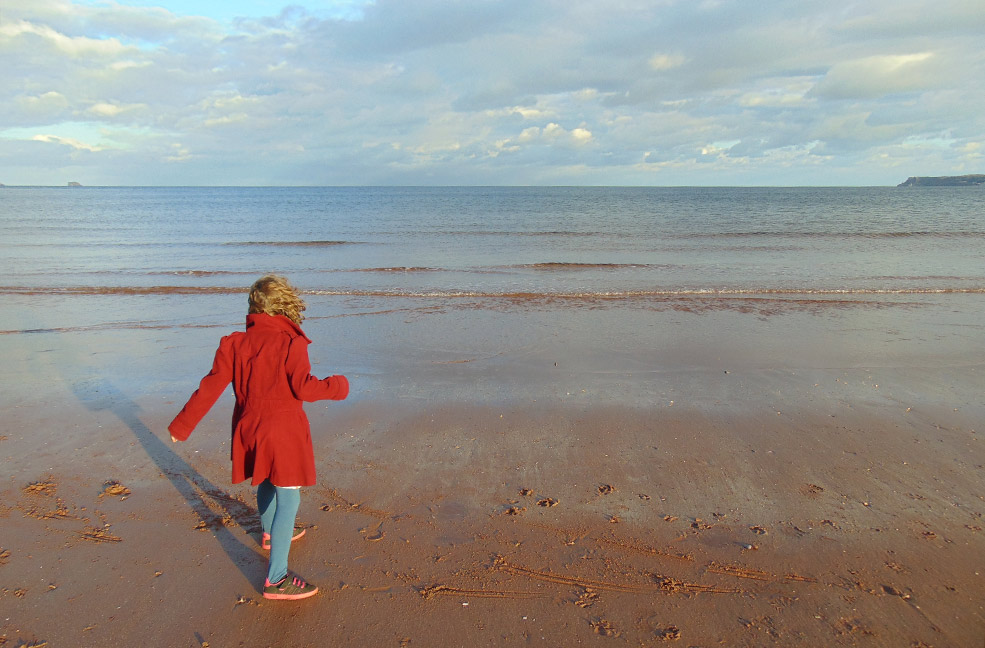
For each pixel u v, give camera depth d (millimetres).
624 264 15992
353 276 14039
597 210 45094
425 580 3094
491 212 42750
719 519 3668
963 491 3980
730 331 8648
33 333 8570
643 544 3410
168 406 5574
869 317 9547
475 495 3969
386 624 2768
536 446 4723
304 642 2652
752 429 5043
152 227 28406
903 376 6473
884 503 3836
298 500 2967
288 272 14586
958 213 39594
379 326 9039
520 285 12789
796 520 3648
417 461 4461
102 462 4410
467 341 8117
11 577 3064
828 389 6059
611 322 9273
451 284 12953
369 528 3574
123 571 3145
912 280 13109
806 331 8625
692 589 3018
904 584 3041
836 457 4504
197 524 3617
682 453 4590
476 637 2688
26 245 20172
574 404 5656
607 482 4141
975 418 5242
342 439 4859
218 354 2861
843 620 2787
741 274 14211
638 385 6219
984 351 7453
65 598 2918
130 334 8523
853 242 21234
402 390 6062
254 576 3131
